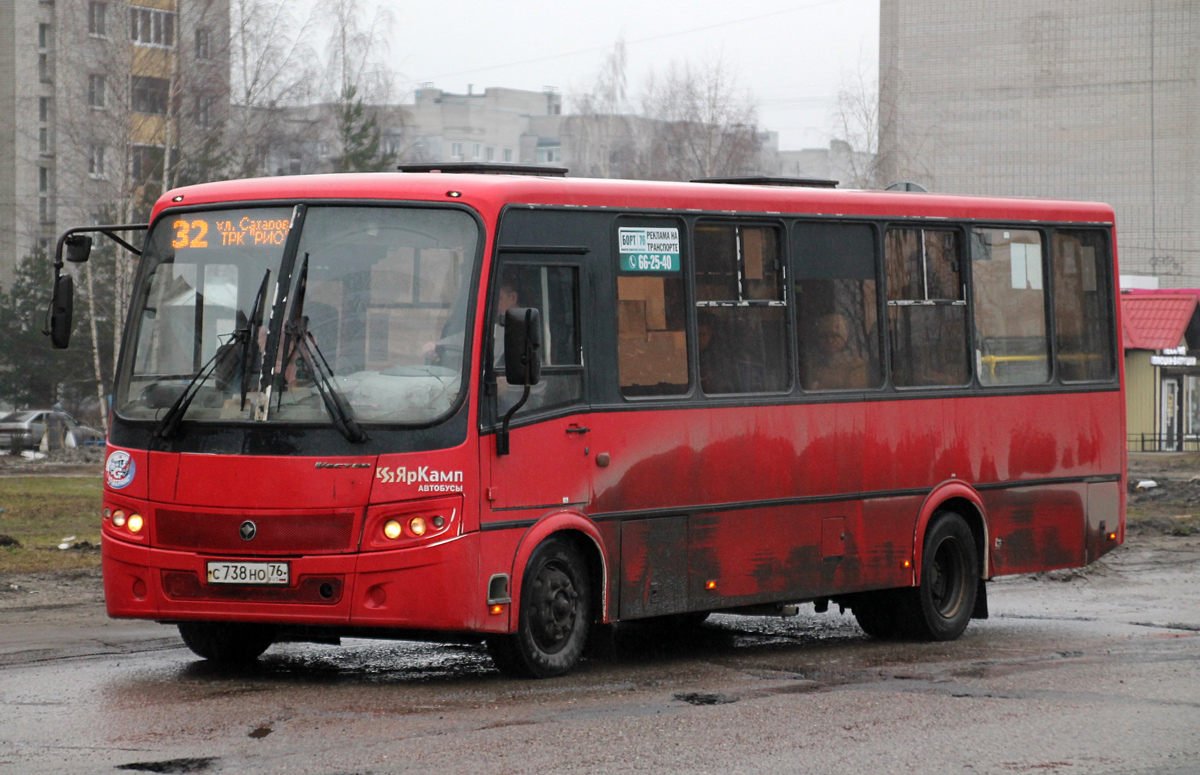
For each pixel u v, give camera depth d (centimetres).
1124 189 7212
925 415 1248
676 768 714
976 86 7475
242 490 902
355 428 894
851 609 1280
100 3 5012
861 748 770
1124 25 7200
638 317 1039
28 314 5834
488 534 923
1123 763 746
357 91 5512
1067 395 1374
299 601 899
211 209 970
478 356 924
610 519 1009
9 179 7638
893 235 1240
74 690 903
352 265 933
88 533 2031
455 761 717
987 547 1302
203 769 691
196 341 948
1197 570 1847
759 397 1116
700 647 1188
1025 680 1003
